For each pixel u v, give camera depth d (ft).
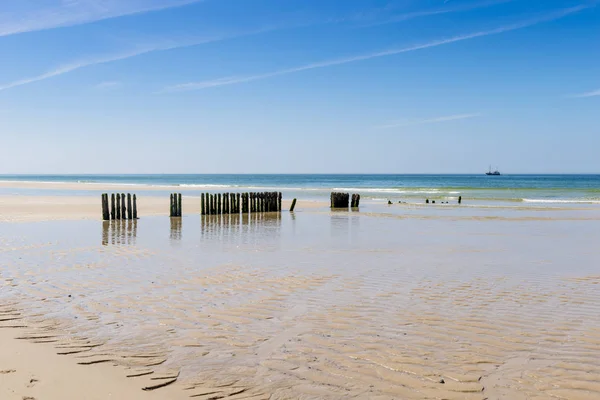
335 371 15.24
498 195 152.87
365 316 21.29
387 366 15.69
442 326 19.93
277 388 13.96
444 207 98.22
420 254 38.86
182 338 18.15
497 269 32.53
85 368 15.02
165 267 32.19
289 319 20.76
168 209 85.05
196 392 13.57
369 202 116.16
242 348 17.19
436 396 13.58
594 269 32.68
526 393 13.84
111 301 23.34
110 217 68.03
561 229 58.39
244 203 83.51
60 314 21.03
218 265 33.14
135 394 13.30
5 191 159.22
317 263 34.30
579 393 13.87
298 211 88.17
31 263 33.01
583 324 20.31
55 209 79.51
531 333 19.12
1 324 19.45
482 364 15.92
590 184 302.45
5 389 13.16
